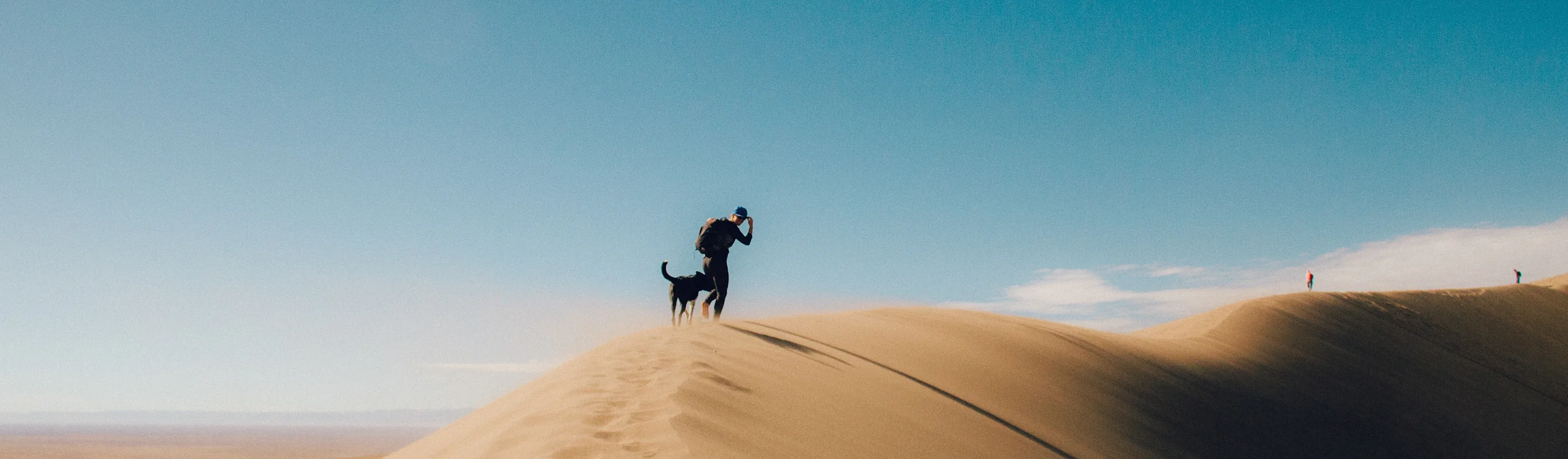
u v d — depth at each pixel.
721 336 9.64
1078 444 9.39
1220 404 15.81
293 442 192.00
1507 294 34.94
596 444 4.46
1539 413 23.72
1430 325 29.23
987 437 7.76
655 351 8.11
